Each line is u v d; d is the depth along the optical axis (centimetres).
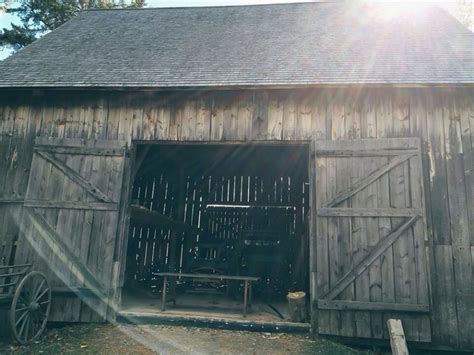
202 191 1139
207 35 931
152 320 643
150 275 1023
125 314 648
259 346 547
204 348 535
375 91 660
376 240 602
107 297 650
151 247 1058
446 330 563
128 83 699
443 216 596
